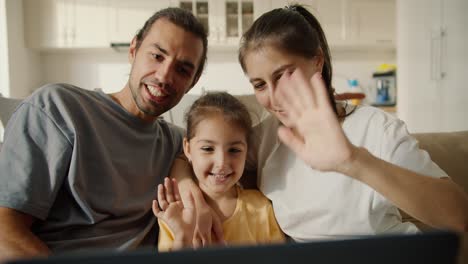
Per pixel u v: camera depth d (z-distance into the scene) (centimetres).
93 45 293
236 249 22
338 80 335
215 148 93
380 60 337
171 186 78
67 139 79
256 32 77
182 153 109
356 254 23
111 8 293
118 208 85
